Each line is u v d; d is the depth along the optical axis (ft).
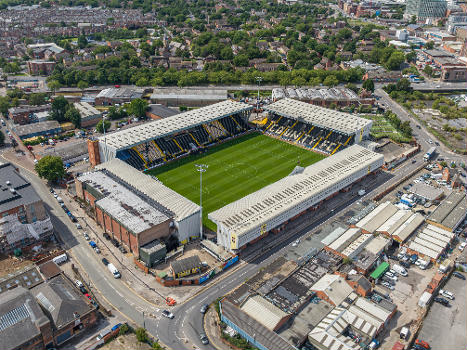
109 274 619.26
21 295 514.68
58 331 497.87
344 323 522.88
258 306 538.47
